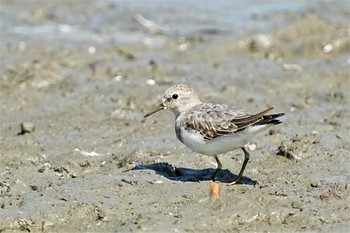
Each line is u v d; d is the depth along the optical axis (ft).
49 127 50.90
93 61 67.51
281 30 75.20
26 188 38.04
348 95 58.65
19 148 46.26
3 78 61.21
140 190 37.04
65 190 37.01
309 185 38.29
